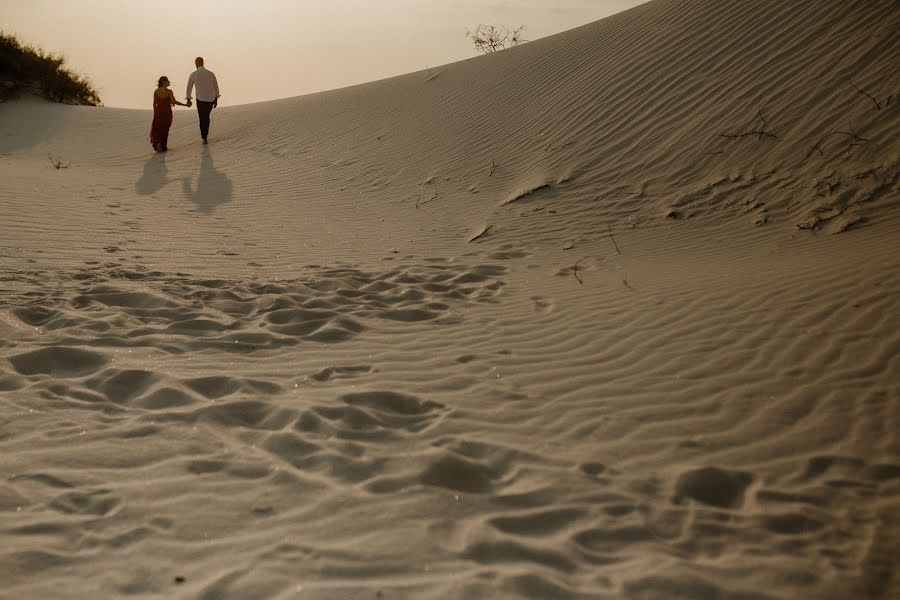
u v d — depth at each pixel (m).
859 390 4.37
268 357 4.88
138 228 8.98
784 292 6.02
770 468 3.59
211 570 2.53
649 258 7.91
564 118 12.82
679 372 4.76
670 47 13.04
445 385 4.53
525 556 2.73
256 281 6.77
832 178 8.83
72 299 5.80
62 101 24.84
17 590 2.36
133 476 3.19
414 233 9.66
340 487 3.18
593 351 5.18
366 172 13.37
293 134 16.72
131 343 4.94
